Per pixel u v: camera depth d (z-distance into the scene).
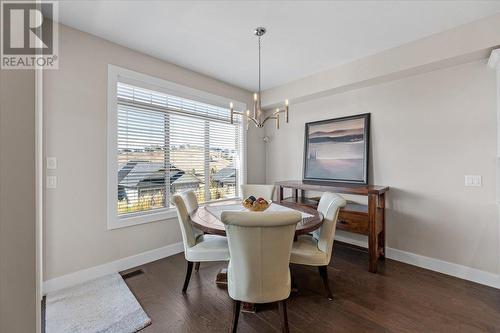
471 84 2.36
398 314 1.84
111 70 2.49
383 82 2.94
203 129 3.52
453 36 2.22
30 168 0.74
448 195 2.51
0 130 0.70
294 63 3.02
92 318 1.77
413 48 2.47
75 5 1.91
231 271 1.58
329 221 2.01
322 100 3.60
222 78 3.53
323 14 2.04
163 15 2.06
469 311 1.87
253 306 1.87
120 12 2.01
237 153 4.03
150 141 2.91
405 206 2.81
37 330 0.76
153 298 2.04
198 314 1.84
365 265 2.72
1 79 0.70
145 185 2.87
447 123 2.51
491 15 2.03
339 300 2.03
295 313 1.85
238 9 1.97
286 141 4.10
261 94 4.11
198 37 2.41
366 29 2.26
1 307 0.71
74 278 2.26
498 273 2.22
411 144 2.76
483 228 2.31
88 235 2.35
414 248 2.74
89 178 2.35
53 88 2.13
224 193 3.83
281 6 1.93
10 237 0.71
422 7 1.93
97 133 2.39
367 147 3.07
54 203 2.14
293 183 3.36
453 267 2.47
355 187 2.82
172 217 3.04
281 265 1.51
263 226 1.38
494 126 2.24
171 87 3.00
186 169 3.31
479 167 2.33
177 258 2.93
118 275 2.46
